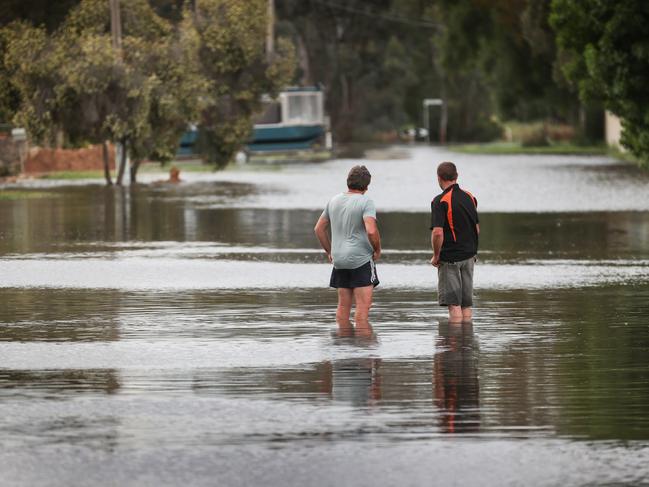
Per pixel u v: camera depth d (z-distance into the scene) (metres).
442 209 38.06
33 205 98.06
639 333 35.91
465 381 28.66
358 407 25.92
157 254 60.44
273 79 141.62
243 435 23.50
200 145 142.75
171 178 133.00
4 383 28.69
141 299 44.00
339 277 37.84
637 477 20.59
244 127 141.88
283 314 40.16
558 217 83.94
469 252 38.19
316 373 29.78
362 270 37.59
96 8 130.62
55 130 124.62
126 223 80.00
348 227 37.59
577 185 122.50
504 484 20.23
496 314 40.00
